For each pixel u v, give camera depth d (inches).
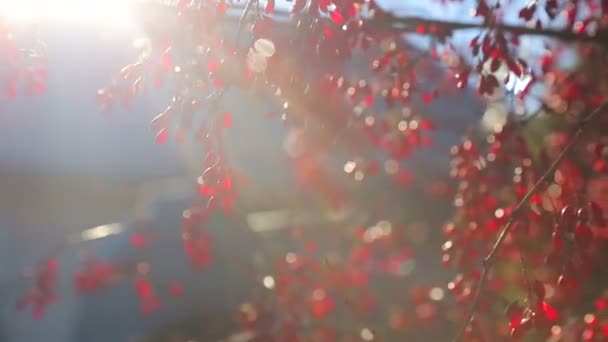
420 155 300.2
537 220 120.9
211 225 245.3
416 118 169.3
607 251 171.8
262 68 106.0
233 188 120.3
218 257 248.4
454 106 225.1
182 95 114.5
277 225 308.7
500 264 152.9
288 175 451.2
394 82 136.6
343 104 169.6
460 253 148.3
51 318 324.2
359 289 229.0
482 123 178.4
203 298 276.7
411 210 301.0
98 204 692.1
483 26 121.4
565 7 153.9
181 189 471.5
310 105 149.8
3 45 136.5
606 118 158.6
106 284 249.1
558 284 106.7
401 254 259.8
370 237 252.8
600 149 144.6
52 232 668.7
